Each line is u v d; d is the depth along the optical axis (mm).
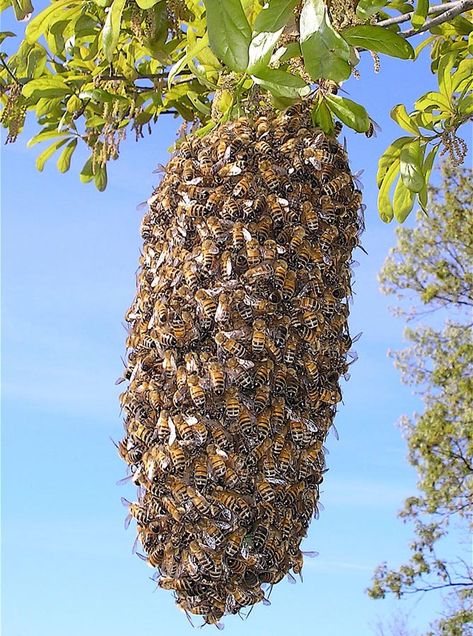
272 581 427
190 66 516
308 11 403
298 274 434
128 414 437
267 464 415
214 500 410
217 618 425
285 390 423
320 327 432
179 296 428
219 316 415
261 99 484
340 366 456
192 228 438
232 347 412
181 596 430
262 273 419
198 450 413
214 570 409
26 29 629
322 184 448
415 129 587
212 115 505
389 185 616
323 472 452
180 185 448
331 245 445
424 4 543
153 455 419
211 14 397
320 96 468
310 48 401
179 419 415
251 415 412
